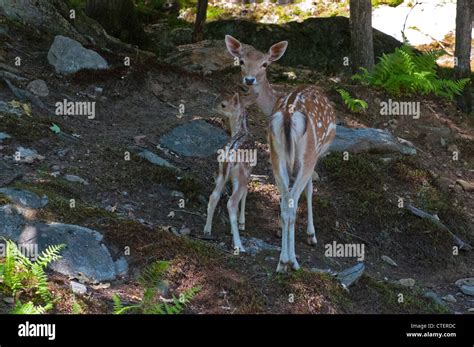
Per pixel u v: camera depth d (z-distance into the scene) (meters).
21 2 9.88
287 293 5.90
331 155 8.53
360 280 6.45
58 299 5.14
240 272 6.08
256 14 15.24
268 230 7.19
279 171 6.06
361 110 9.92
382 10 15.29
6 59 8.88
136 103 8.98
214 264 6.04
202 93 9.53
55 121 7.92
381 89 10.41
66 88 8.81
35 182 6.57
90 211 6.15
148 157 7.62
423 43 14.41
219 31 13.23
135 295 5.52
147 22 15.30
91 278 5.59
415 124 9.97
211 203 6.65
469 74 11.29
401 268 7.45
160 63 9.62
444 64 13.62
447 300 6.90
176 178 7.41
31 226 5.79
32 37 9.58
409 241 7.76
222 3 15.59
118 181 7.15
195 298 5.64
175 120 8.67
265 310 5.68
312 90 6.81
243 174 6.55
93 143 7.74
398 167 8.66
